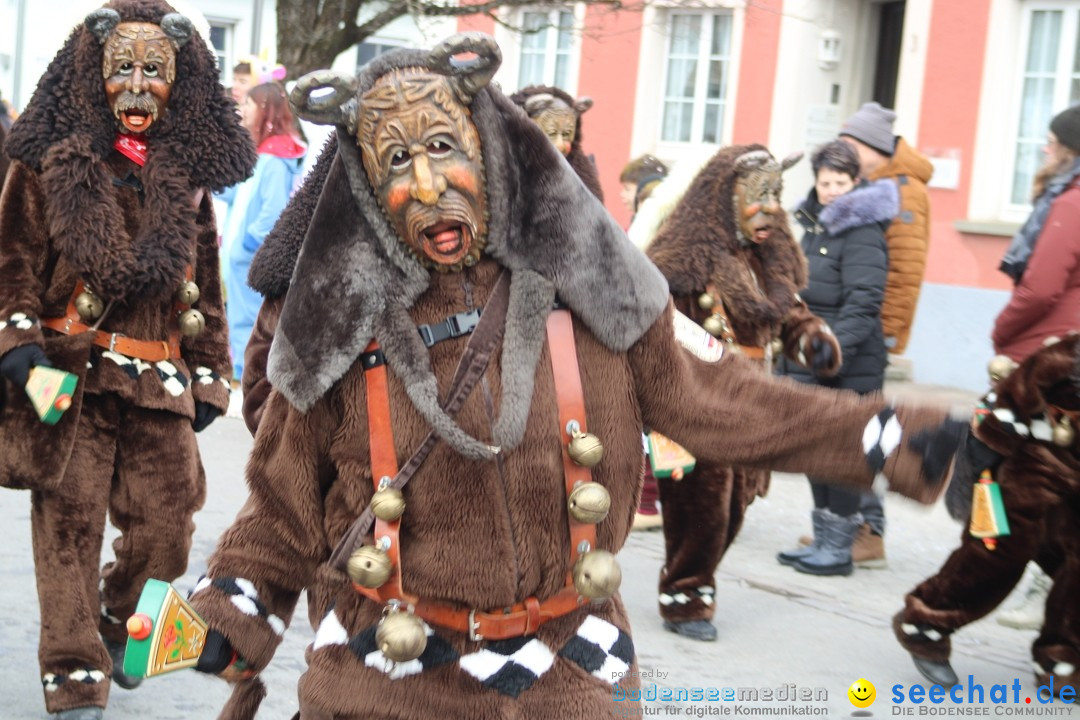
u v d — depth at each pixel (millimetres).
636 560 6160
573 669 2262
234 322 8531
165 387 3713
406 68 2195
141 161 3691
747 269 4879
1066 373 3982
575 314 2262
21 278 3535
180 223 3633
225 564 2312
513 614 2230
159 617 2137
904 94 11359
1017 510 4129
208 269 3857
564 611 2270
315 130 8258
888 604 5625
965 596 4375
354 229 2229
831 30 12133
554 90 5207
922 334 11172
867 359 6027
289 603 2377
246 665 2328
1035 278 4926
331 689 2268
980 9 10883
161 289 3600
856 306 5906
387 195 2172
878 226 5953
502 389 2189
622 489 2307
